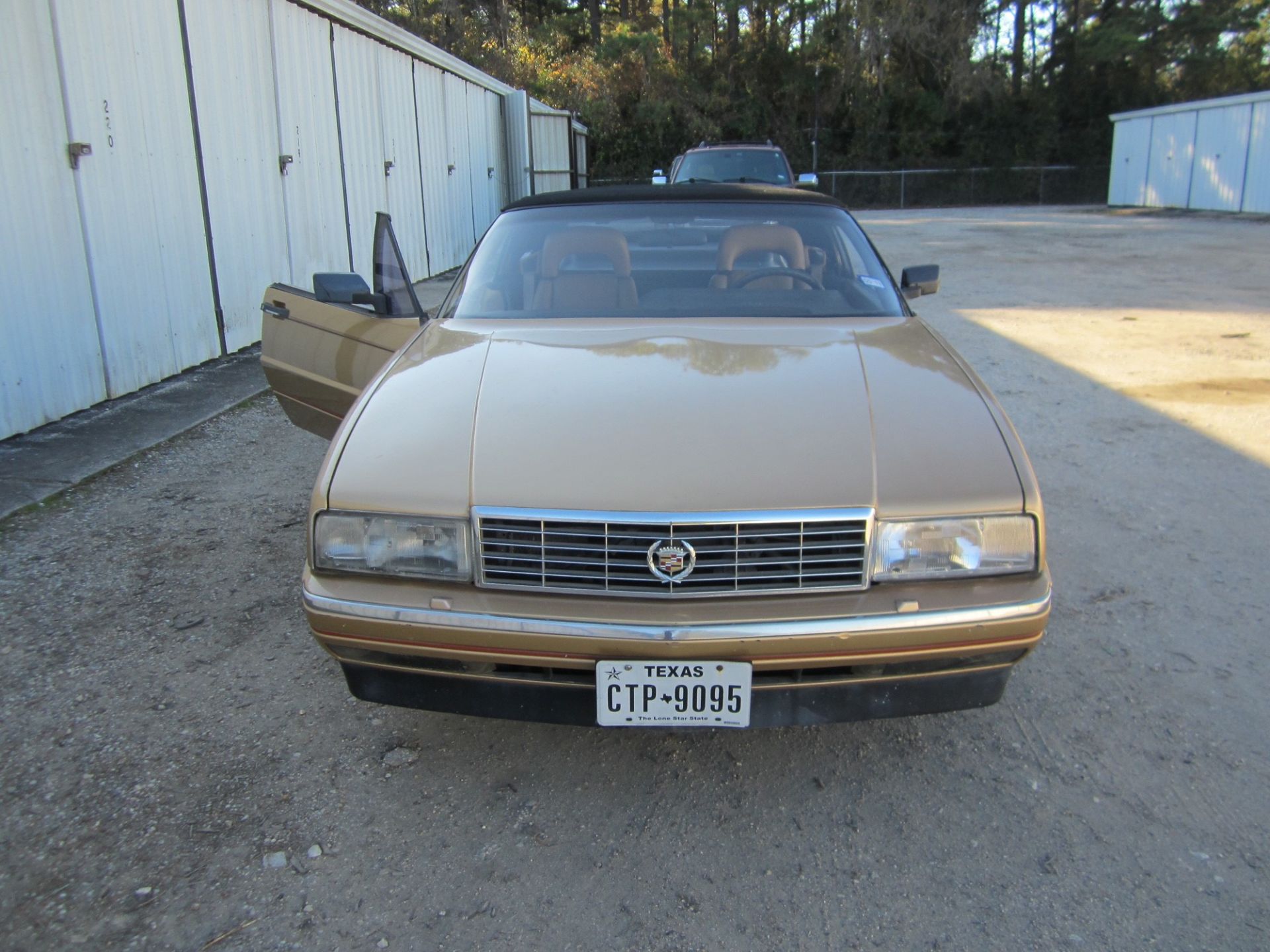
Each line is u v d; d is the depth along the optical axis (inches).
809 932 77.2
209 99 277.4
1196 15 1489.9
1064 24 1573.6
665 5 1590.8
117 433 210.2
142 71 244.5
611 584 81.9
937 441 88.5
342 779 96.1
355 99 389.7
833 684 83.4
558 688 84.4
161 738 101.9
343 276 133.1
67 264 218.4
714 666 80.7
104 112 229.3
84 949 74.4
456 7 1149.7
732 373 99.7
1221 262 535.5
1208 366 277.3
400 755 100.2
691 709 82.0
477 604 82.0
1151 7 1513.3
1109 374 270.8
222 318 288.0
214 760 98.4
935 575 83.2
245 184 300.0
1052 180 1435.8
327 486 87.1
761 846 87.5
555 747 102.5
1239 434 211.0
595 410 92.2
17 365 203.9
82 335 224.8
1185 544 153.9
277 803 92.2
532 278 130.7
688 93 1403.8
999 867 84.3
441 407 94.8
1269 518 163.9
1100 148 1485.0
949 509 83.1
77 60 219.3
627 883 82.7
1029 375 270.5
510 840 88.0
